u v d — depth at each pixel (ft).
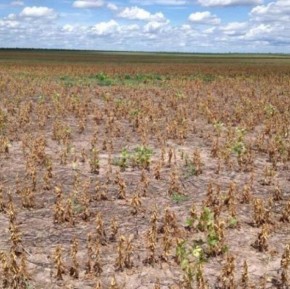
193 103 80.94
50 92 90.27
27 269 24.03
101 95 91.97
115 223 27.55
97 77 136.98
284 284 23.11
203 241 27.09
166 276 23.67
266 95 91.81
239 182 38.81
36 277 23.36
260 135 52.54
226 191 36.11
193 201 34.01
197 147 50.42
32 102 79.97
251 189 37.17
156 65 240.73
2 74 139.23
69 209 29.76
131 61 313.12
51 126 59.67
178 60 353.31
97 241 24.99
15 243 25.27
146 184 34.71
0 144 46.14
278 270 24.53
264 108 71.77
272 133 58.44
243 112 69.56
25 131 55.88
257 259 25.64
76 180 35.35
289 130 58.65
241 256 25.90
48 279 23.21
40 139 47.34
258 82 124.36
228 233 28.78
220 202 32.60
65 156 42.78
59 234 28.14
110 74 151.74
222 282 22.52
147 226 29.50
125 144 50.80
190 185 37.68
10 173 39.37
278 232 29.37
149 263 24.77
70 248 26.30
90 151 47.11
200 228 28.63
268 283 23.20
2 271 23.58
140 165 42.11
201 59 392.88
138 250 26.25
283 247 27.20
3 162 42.60
